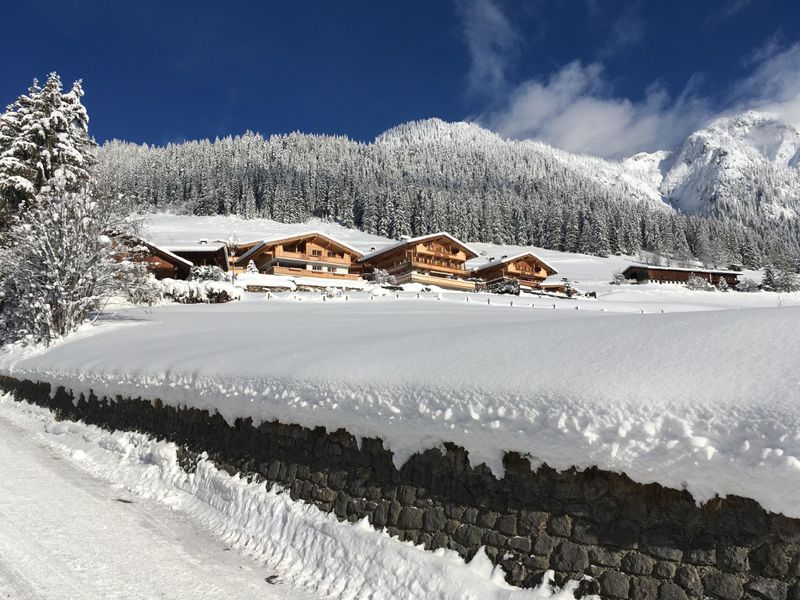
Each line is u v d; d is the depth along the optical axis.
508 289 46.88
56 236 15.24
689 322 4.68
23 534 5.03
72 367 10.41
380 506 4.68
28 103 25.86
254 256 55.47
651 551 3.23
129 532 5.36
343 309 23.58
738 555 2.94
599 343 4.64
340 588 4.37
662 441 3.23
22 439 9.31
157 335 12.81
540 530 3.71
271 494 5.61
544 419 3.73
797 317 4.13
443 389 4.45
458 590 3.80
